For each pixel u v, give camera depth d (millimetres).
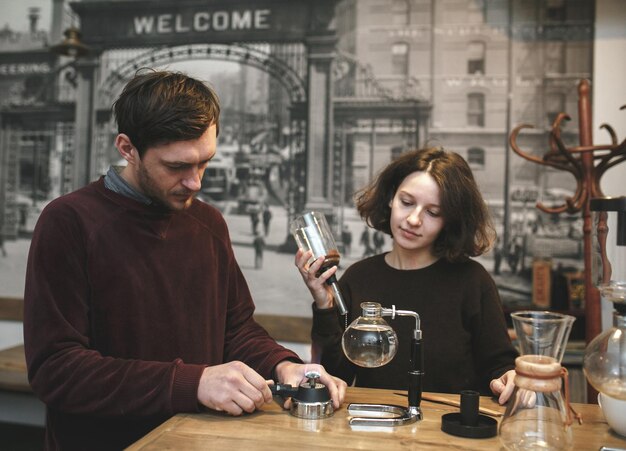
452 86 2795
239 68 3021
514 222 2707
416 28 2830
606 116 2664
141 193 1276
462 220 1493
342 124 2908
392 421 988
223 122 3021
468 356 1514
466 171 1529
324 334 1385
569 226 2658
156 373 1062
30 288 1163
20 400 3100
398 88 2852
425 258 1610
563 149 2066
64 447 1187
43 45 3223
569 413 827
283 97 2973
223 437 914
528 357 844
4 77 3262
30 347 1135
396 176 1612
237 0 3021
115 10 3148
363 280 1631
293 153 2959
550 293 2617
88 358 1105
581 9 2680
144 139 1119
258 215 2982
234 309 1493
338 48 2912
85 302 1206
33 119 3227
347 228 2891
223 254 1456
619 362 916
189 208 1413
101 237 1224
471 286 1545
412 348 1045
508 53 2742
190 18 3076
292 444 884
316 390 1044
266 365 1271
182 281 1315
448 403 1134
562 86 2695
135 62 3135
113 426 1193
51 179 3201
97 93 3170
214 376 1040
